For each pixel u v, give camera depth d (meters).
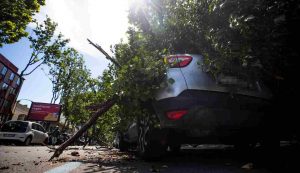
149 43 4.02
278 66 3.00
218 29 3.16
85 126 3.96
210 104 3.01
